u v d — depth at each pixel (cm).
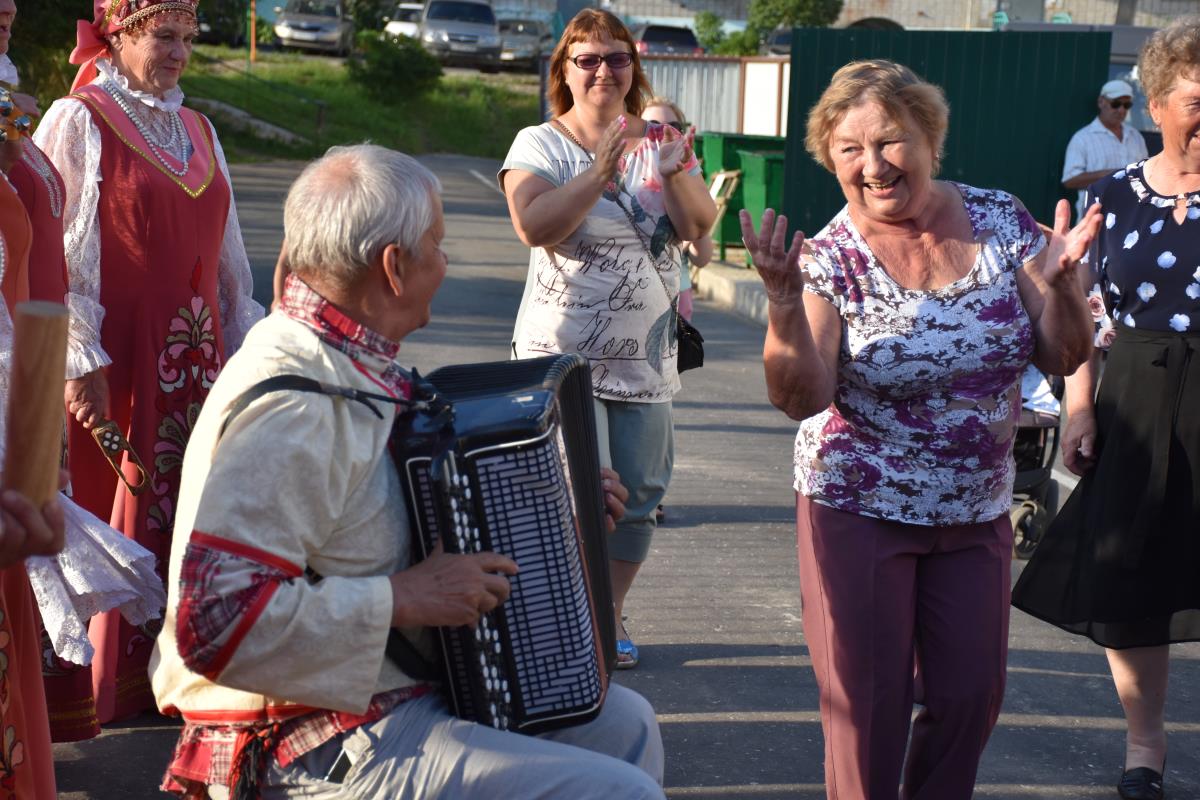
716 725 435
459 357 1000
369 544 230
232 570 217
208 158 418
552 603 237
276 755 235
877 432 317
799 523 331
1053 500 625
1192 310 365
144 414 402
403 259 237
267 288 1241
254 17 3372
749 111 2033
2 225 304
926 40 1276
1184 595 374
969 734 321
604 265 435
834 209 1294
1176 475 370
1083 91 1288
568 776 232
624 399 442
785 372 299
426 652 238
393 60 3203
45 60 1603
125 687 407
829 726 324
